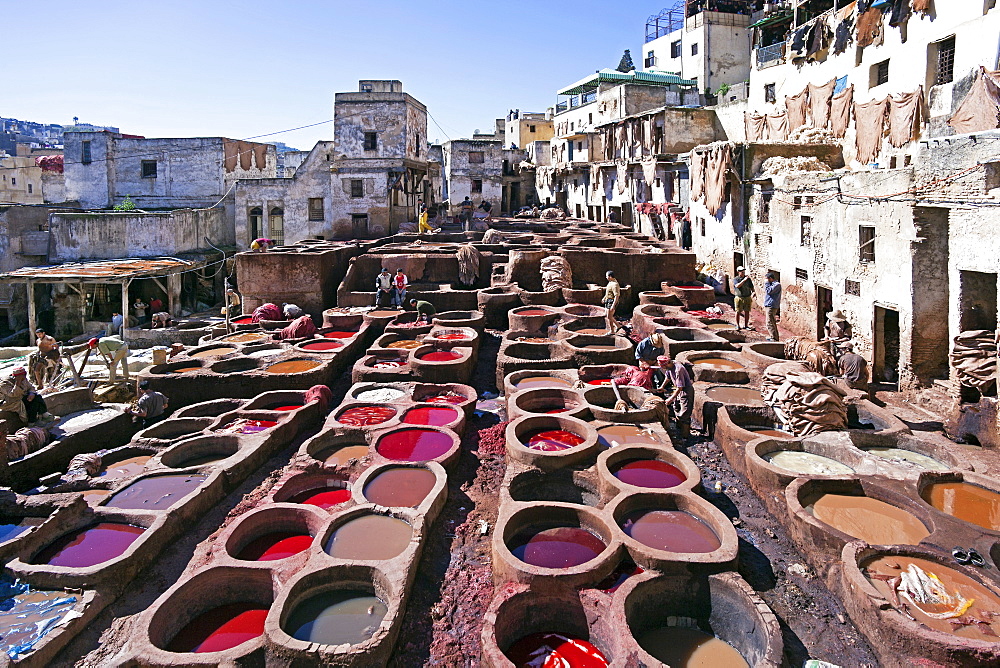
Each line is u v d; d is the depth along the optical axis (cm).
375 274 2505
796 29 3039
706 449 1262
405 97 3528
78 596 830
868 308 1602
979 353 1226
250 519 966
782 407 1253
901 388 1465
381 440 1234
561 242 2975
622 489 996
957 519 877
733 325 1964
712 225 2806
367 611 793
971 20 2002
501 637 756
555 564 877
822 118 2762
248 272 2377
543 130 6475
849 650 738
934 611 730
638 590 791
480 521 1015
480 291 2292
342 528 938
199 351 1847
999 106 1616
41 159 4781
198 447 1256
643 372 1430
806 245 1986
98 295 3047
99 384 1736
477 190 5047
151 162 3991
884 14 2412
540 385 1498
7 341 2783
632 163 3681
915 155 1479
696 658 762
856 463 1069
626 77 5012
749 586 791
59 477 1137
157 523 953
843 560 810
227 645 779
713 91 4684
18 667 705
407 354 1742
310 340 1912
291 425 1343
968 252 1282
